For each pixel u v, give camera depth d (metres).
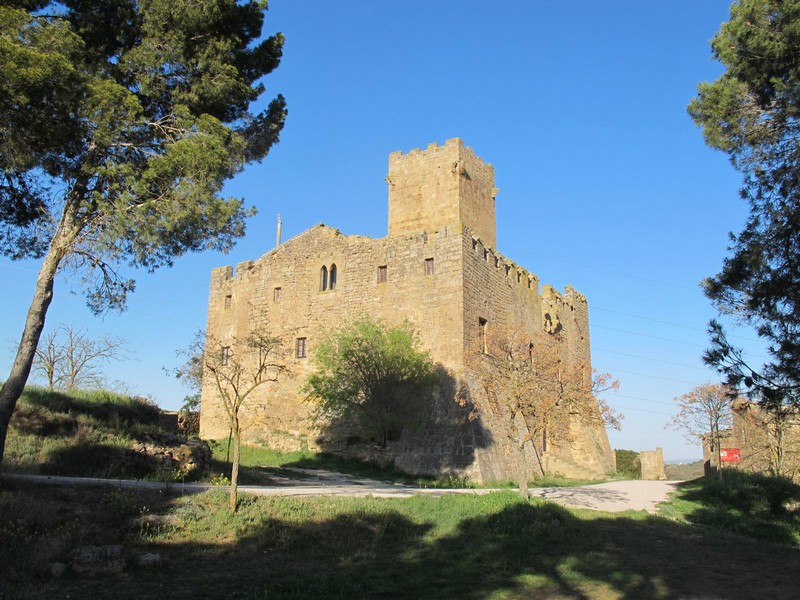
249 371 40.75
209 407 42.00
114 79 17.88
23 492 14.16
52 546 11.58
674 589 11.93
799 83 16.41
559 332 47.94
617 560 14.14
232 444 37.69
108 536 12.94
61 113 15.62
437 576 12.20
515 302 41.28
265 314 41.94
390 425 33.38
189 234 18.14
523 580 12.16
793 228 15.01
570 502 23.69
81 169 17.22
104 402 26.91
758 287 15.52
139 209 16.75
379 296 37.38
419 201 41.25
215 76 18.77
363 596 10.63
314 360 38.44
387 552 14.05
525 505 18.91
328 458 34.91
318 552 13.61
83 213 17.62
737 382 15.27
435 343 34.47
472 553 14.13
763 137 17.89
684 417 40.50
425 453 32.19
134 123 16.92
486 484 30.30
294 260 41.81
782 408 15.37
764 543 17.11
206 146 17.28
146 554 12.13
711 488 27.06
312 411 37.59
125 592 10.28
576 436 45.25
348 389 34.62
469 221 41.00
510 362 24.03
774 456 35.72
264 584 11.02
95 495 15.04
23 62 14.19
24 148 15.61
